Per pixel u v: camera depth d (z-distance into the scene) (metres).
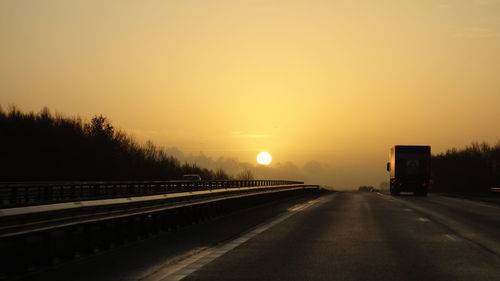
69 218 12.46
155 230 18.84
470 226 22.47
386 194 68.56
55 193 36.50
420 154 59.53
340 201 46.44
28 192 34.06
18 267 10.95
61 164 81.38
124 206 15.47
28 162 77.88
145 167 93.00
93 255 13.73
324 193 74.75
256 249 15.15
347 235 18.92
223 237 18.19
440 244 16.44
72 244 13.02
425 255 14.05
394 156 59.94
